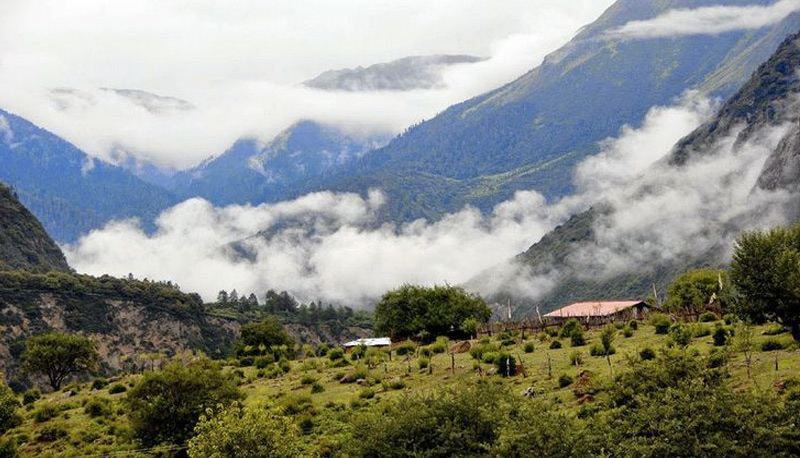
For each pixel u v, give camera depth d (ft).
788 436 104.99
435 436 130.72
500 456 113.70
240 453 139.13
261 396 208.23
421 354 249.34
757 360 157.58
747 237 185.26
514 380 186.70
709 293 322.14
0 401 206.80
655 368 131.75
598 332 257.75
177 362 203.51
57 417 228.63
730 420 107.14
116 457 178.40
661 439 108.17
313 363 268.41
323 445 159.22
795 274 166.91
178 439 181.68
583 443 111.14
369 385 213.05
